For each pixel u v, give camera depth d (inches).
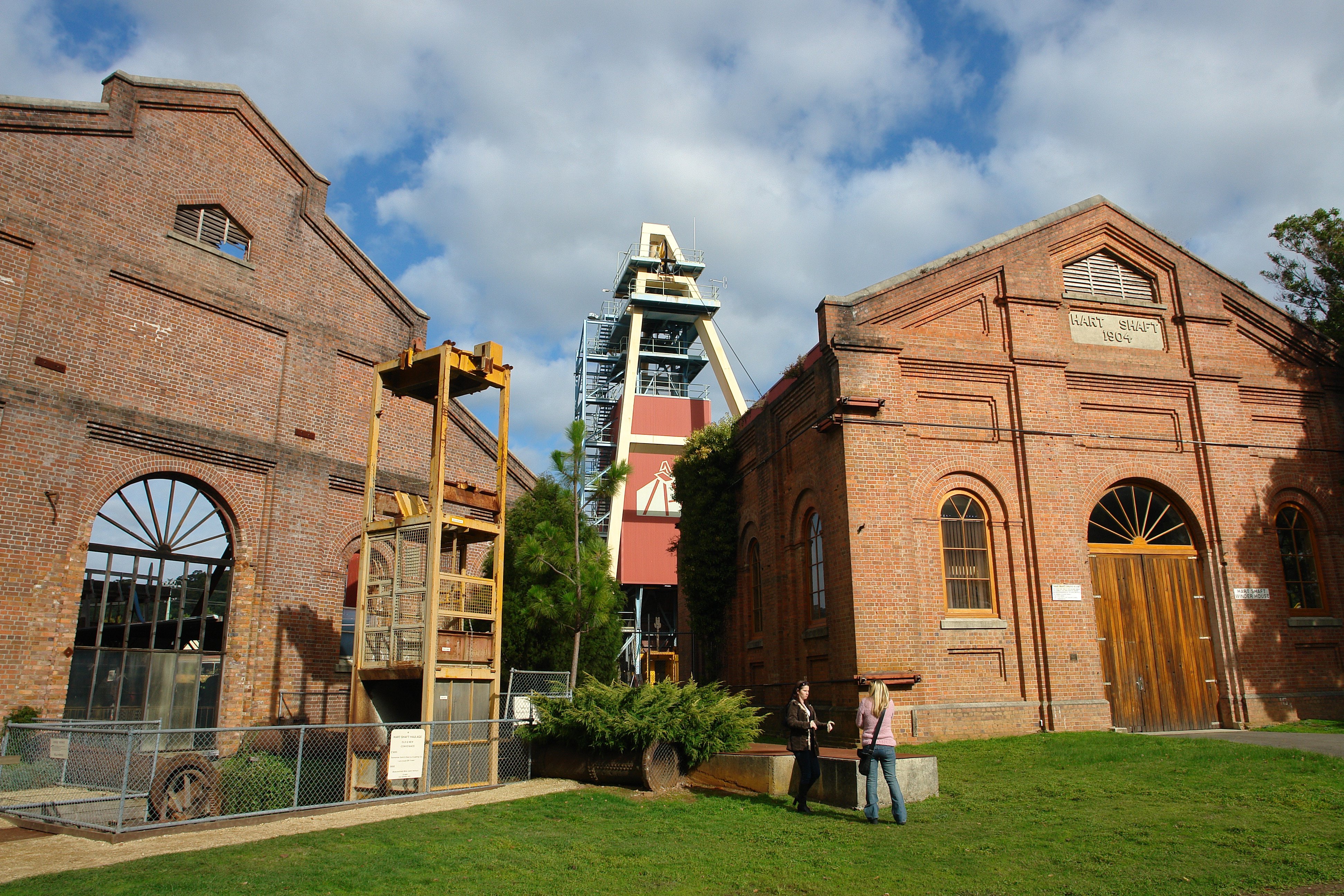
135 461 700.0
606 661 932.6
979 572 737.6
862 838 388.8
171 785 474.3
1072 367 792.3
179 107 764.0
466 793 514.6
